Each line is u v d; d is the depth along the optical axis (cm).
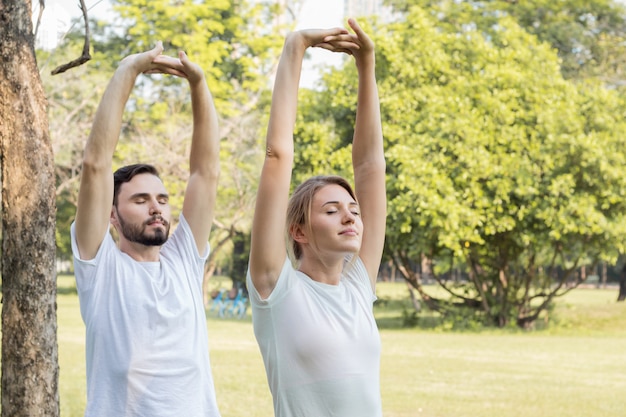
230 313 2597
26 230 306
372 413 255
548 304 2272
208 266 2905
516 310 2080
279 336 252
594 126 1994
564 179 1881
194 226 343
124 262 318
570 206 1870
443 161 1911
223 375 1094
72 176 2531
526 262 2273
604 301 3175
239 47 3008
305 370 250
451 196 1856
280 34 2978
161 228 323
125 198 323
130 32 2709
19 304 304
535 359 1372
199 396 312
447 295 3497
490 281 2217
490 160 1916
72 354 1252
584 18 2828
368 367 256
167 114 2689
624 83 2747
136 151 2530
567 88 2011
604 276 4691
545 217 1883
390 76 2064
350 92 2120
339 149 2127
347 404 250
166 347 307
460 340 1717
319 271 267
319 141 2103
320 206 263
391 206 1964
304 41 272
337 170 2122
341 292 266
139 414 300
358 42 281
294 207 269
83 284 309
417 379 1100
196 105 338
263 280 254
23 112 310
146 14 2733
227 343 1545
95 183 304
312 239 263
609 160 1922
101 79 2491
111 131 304
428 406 891
